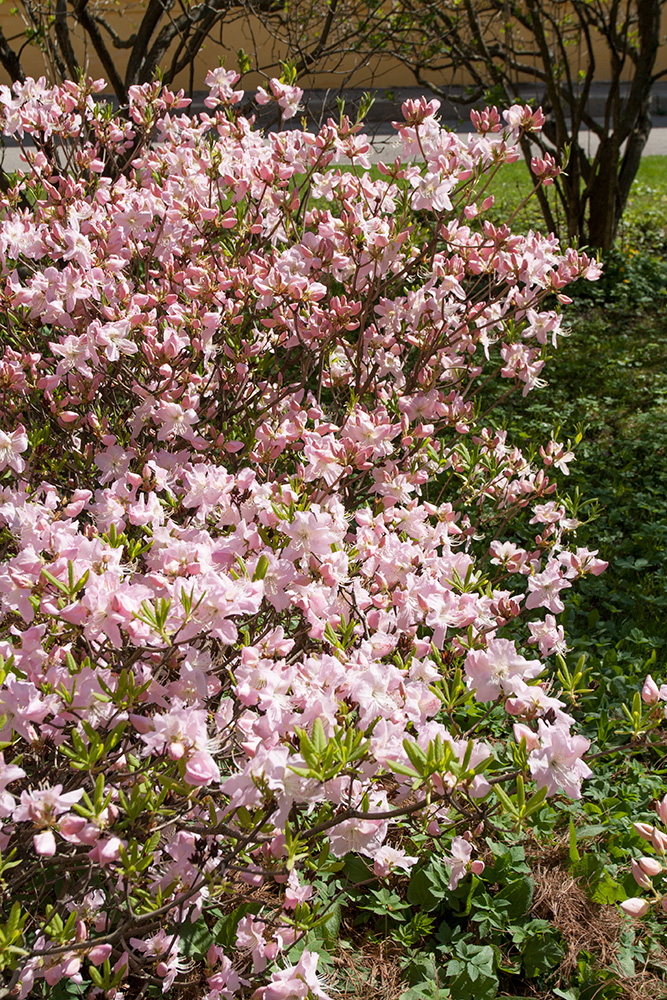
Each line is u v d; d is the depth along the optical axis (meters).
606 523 4.97
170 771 1.81
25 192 3.71
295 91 3.53
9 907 2.09
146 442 2.97
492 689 1.86
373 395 3.54
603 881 2.60
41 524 2.02
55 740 1.86
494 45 8.75
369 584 2.36
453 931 2.46
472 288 3.78
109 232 2.91
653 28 8.35
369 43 7.18
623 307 8.40
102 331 2.50
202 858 1.94
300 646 2.39
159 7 5.89
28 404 2.85
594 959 2.43
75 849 2.05
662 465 5.64
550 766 1.73
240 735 1.98
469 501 3.49
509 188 12.46
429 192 2.93
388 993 2.30
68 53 5.83
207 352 2.91
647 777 3.07
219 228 3.25
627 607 4.23
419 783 1.57
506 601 2.41
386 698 1.78
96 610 1.69
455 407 3.46
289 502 2.03
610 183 8.76
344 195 3.04
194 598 1.71
